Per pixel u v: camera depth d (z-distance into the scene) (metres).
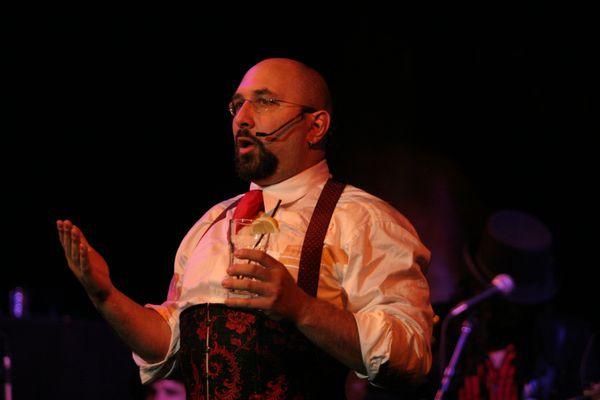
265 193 5.50
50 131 13.01
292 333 4.95
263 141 5.44
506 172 12.68
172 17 12.91
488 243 9.60
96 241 13.07
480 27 12.77
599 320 11.73
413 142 13.10
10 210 12.91
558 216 12.30
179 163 13.11
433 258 12.83
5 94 12.80
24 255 12.91
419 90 13.10
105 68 12.98
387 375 4.72
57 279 12.97
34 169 12.98
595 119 12.20
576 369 9.22
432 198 12.97
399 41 13.12
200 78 13.02
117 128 13.10
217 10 12.93
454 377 9.12
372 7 13.12
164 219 13.10
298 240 5.12
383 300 4.95
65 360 9.70
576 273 11.99
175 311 5.46
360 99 13.20
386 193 13.11
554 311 11.85
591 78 12.19
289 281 4.50
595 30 12.13
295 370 4.93
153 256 13.09
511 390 9.02
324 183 5.53
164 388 9.09
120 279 13.03
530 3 12.46
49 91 12.94
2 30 12.61
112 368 10.00
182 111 13.09
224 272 5.09
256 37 12.95
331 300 5.04
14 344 9.45
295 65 5.66
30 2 12.60
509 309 9.30
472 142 12.87
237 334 4.95
